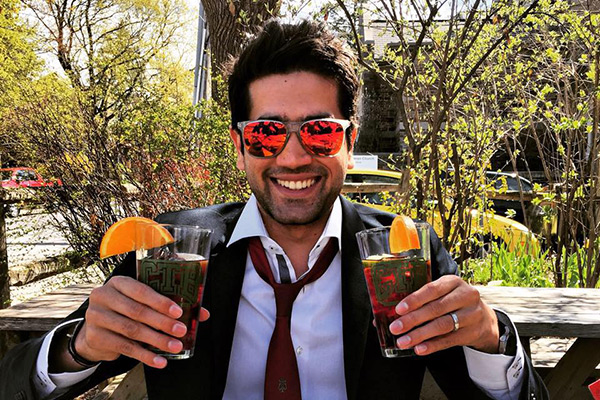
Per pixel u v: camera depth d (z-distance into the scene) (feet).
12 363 4.22
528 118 13.20
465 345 4.08
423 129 13.30
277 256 5.00
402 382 4.55
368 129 32.32
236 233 5.01
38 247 21.07
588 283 13.05
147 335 3.45
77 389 4.15
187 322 3.63
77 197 13.84
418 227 3.76
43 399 4.02
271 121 4.66
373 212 5.59
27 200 14.64
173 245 3.63
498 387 4.24
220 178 13.53
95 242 13.78
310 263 5.01
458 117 13.16
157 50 58.65
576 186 13.21
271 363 4.65
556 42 13.50
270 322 4.84
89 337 3.54
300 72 4.75
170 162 14.08
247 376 4.77
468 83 12.37
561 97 13.97
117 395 8.05
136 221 3.75
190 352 3.68
